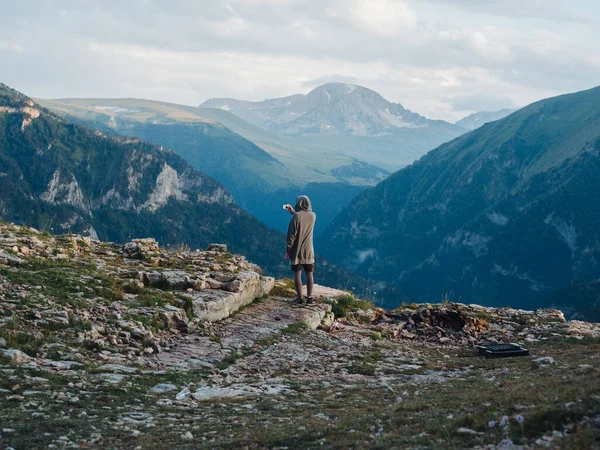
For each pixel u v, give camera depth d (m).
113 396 9.20
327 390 10.59
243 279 17.22
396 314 19.08
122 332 12.32
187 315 14.56
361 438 6.65
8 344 10.48
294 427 7.52
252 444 6.92
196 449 6.85
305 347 14.23
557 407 6.09
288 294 19.52
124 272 16.02
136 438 7.43
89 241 19.75
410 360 13.86
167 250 20.59
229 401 9.62
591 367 9.34
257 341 14.17
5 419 7.67
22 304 12.14
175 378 10.80
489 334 17.58
